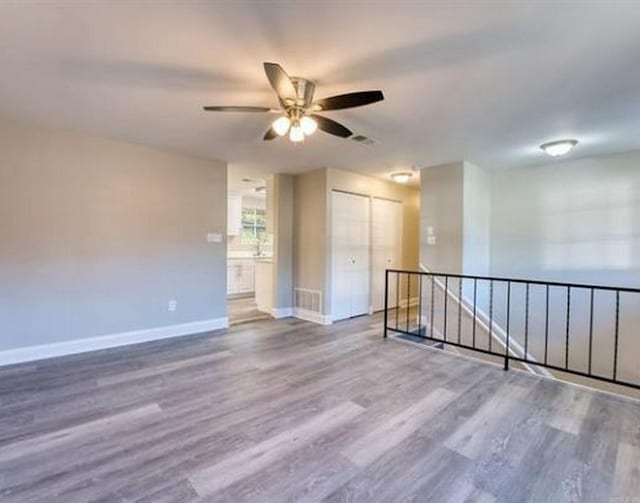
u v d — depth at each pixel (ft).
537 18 5.82
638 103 9.04
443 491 5.48
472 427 7.32
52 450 6.49
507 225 16.61
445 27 6.09
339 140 12.28
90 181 12.15
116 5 5.57
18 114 10.18
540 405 8.30
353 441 6.81
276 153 14.14
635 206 13.32
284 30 6.21
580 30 6.11
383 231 19.93
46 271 11.43
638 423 7.50
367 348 12.72
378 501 5.26
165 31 6.26
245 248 28.27
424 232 16.57
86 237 12.13
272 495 5.38
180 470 5.94
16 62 7.30
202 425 7.39
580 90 8.34
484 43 6.54
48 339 11.50
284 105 7.75
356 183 18.16
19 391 8.99
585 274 14.43
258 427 7.31
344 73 7.63
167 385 9.41
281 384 9.49
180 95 8.82
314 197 17.44
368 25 6.06
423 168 16.57
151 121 10.64
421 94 8.61
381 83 8.05
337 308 17.44
